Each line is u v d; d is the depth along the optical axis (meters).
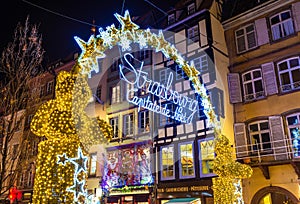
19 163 17.55
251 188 14.84
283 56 15.41
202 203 15.23
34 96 18.05
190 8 19.62
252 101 16.05
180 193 16.23
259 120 15.52
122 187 18.64
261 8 16.62
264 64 16.02
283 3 15.89
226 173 7.37
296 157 13.64
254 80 16.30
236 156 15.47
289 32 15.59
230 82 16.77
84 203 4.00
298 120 14.28
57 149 3.94
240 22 17.62
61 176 3.84
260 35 16.52
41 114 4.07
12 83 14.93
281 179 14.05
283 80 15.36
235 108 16.62
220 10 18.94
